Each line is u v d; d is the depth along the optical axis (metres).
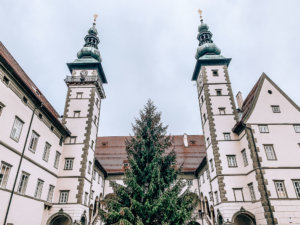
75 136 28.92
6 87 17.39
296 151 23.45
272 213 20.69
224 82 33.12
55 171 25.64
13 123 18.16
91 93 32.34
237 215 23.66
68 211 24.27
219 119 29.89
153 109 20.92
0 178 16.52
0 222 16.06
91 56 37.03
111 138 48.19
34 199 20.83
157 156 17.61
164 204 14.99
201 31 41.25
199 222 33.66
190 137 47.72
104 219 15.12
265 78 27.70
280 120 25.16
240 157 26.72
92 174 29.97
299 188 21.72
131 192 16.50
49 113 23.52
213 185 27.69
